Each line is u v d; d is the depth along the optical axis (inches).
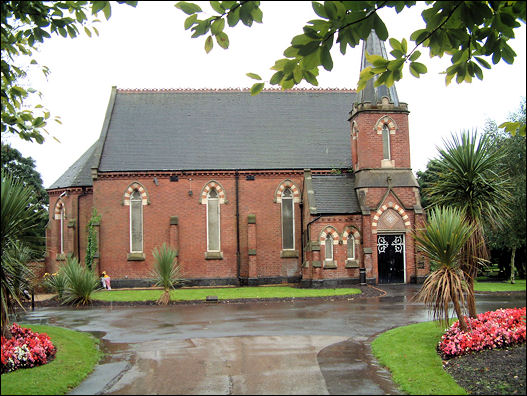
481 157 633.6
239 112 1647.4
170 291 1193.4
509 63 311.3
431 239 554.9
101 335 706.8
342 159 1533.0
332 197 1350.9
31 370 479.5
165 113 1624.0
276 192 1498.5
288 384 433.4
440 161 661.9
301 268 1473.9
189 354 558.6
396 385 427.8
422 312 842.8
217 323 776.9
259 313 877.8
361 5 245.8
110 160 1480.1
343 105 1704.0
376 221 1306.6
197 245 1467.8
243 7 260.8
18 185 553.9
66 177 1626.5
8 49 439.2
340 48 278.1
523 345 508.4
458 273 568.4
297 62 287.3
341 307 929.5
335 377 454.6
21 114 460.4
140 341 648.4
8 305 542.3
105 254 1443.2
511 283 1357.0
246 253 1480.1
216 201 1494.8
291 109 1672.0
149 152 1509.6
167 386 434.6
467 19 276.1
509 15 277.4
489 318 568.1
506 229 1243.2
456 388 408.5
